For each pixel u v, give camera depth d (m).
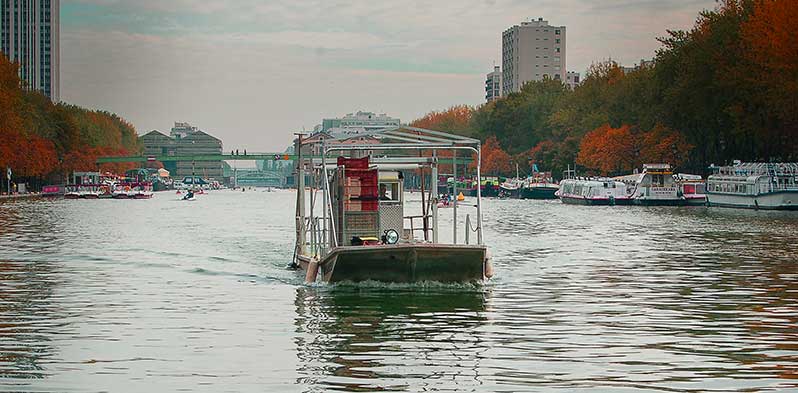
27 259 65.44
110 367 29.86
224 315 39.94
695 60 167.00
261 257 67.56
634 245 77.88
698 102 166.00
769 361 30.34
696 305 42.47
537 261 63.75
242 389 27.14
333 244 49.53
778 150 161.75
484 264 49.75
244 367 29.86
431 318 39.06
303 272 55.97
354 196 50.59
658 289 48.19
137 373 29.03
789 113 142.75
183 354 31.80
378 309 41.44
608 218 127.00
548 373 28.88
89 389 27.14
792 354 31.38
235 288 48.69
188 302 43.75
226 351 32.31
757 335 34.81
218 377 28.53
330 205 49.28
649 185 174.75
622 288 48.53
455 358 31.03
